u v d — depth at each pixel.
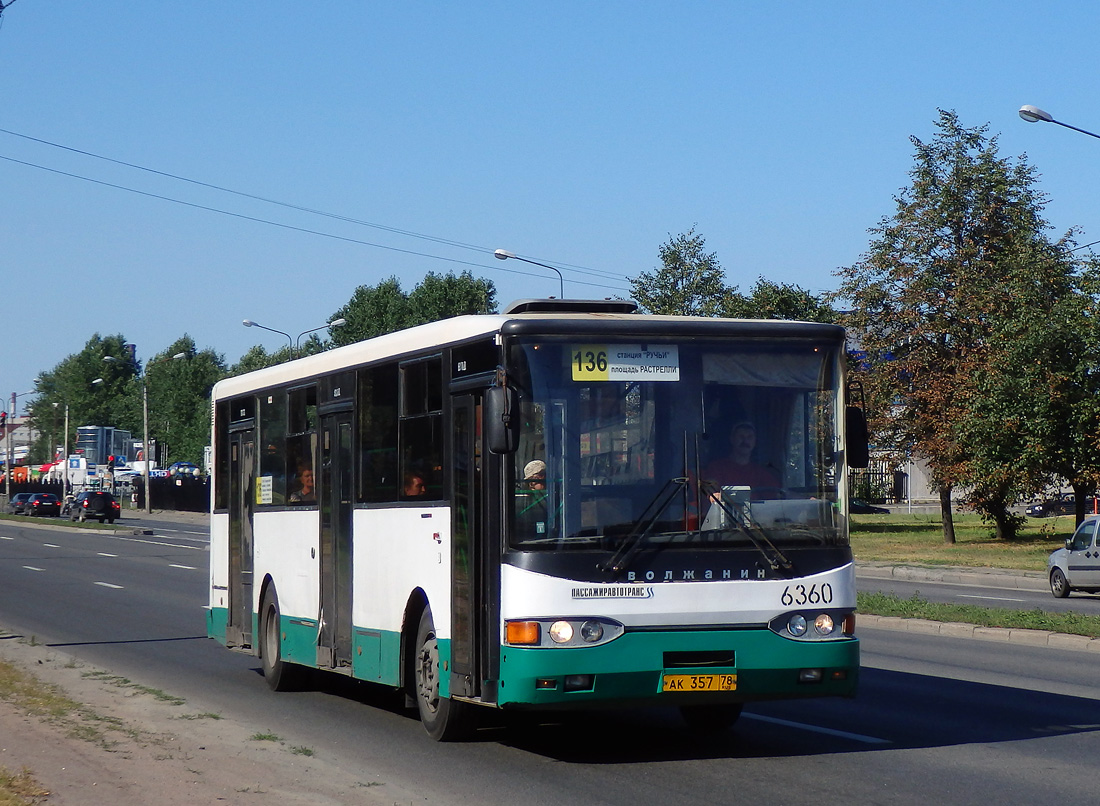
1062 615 18.59
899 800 7.88
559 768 9.08
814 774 8.74
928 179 47.09
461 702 9.98
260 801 7.68
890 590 28.75
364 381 11.55
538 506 8.84
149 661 16.17
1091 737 10.15
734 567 8.93
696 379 9.19
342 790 8.12
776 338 9.38
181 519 79.88
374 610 11.11
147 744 9.60
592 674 8.62
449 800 7.99
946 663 15.03
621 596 8.73
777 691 8.94
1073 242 45.72
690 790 8.27
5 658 15.02
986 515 46.41
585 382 9.03
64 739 9.69
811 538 9.14
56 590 28.23
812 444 9.31
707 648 8.79
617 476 8.93
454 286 109.88
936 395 44.88
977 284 45.66
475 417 9.45
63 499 98.94
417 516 10.34
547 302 10.07
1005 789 8.19
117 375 164.75
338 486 12.01
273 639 13.65
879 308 47.66
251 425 14.62
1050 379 36.78
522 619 8.70
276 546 13.61
